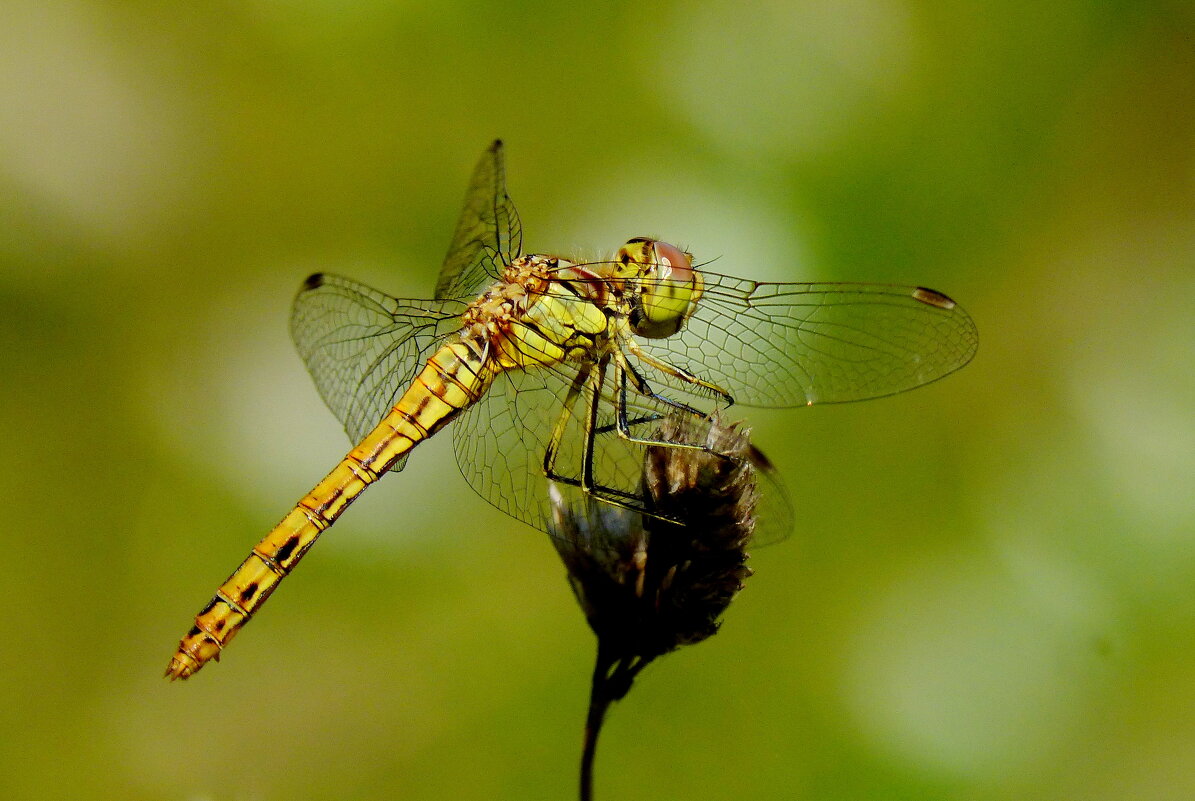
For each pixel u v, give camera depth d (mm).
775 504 797
